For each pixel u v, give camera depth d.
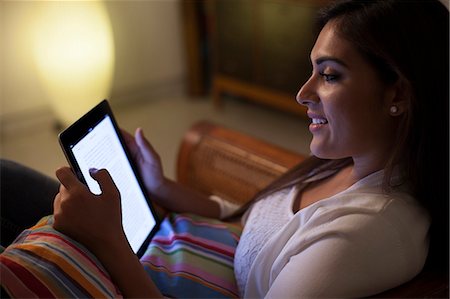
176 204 1.16
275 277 0.85
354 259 0.76
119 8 3.07
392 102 0.78
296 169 1.02
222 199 1.31
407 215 0.81
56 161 2.66
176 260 0.98
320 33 0.81
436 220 0.86
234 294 0.97
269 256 0.88
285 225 0.87
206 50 3.39
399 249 0.79
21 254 0.67
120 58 3.19
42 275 0.66
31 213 1.02
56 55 2.45
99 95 2.64
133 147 1.12
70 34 2.44
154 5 3.21
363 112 0.78
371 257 0.77
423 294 0.82
